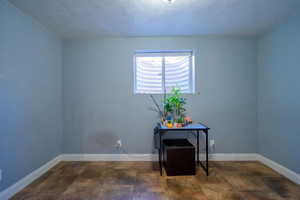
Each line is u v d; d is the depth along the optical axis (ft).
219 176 7.17
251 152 8.97
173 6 6.03
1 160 5.39
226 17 6.90
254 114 8.97
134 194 5.86
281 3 5.88
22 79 6.30
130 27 7.82
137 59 9.39
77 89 9.10
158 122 9.05
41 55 7.41
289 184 6.48
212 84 9.02
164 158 8.04
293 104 6.66
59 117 8.84
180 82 9.41
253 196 5.73
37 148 7.12
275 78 7.64
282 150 7.25
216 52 9.00
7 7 5.63
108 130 9.09
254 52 8.95
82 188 6.25
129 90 9.09
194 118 9.03
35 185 6.47
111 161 8.98
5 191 5.51
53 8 6.10
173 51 9.21
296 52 6.50
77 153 9.07
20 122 6.19
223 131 9.01
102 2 5.74
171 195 5.79
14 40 5.93
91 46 9.09
